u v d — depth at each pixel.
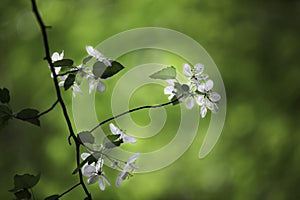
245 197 3.31
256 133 3.31
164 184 3.31
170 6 3.25
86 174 1.68
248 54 3.29
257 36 3.31
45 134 3.30
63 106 1.68
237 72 3.28
